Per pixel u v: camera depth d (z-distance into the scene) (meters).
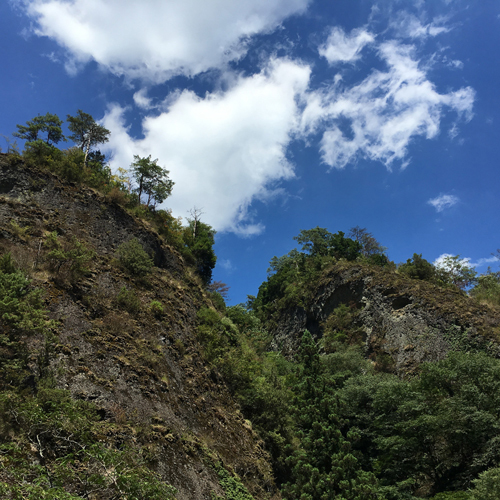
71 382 12.63
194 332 23.23
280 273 62.50
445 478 19.50
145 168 31.86
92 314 16.86
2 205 19.39
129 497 8.27
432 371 22.38
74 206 23.22
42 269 16.86
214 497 13.21
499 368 19.91
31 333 12.11
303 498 16.62
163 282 24.61
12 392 10.05
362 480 17.75
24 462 8.29
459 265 49.38
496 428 17.59
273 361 35.19
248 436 19.19
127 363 15.34
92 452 9.13
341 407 22.06
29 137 31.11
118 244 23.89
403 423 20.81
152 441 12.73
